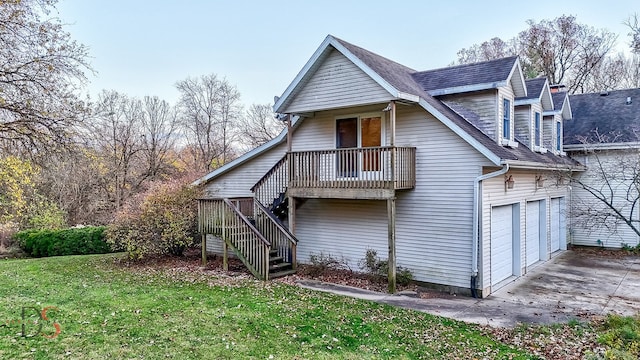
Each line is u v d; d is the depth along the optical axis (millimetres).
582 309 8617
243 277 11258
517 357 5961
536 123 13961
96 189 26328
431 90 12102
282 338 6395
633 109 16703
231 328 6734
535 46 29078
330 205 12719
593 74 27875
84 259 14352
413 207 10984
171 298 8508
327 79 11117
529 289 10367
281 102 11727
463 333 7039
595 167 15719
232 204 12039
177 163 31750
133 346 5809
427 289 10531
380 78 9938
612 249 15820
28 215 21031
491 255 10312
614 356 5570
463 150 10156
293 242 11977
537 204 13703
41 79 10398
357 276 11664
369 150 10383
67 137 11141
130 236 13023
